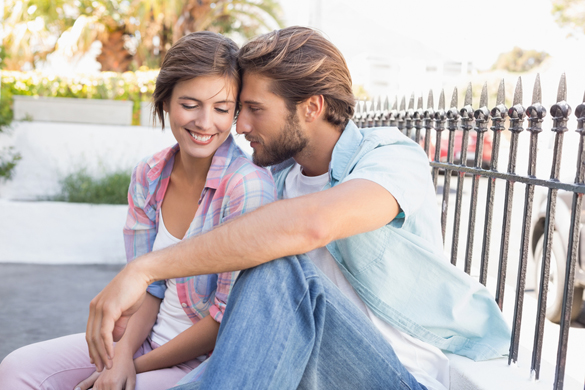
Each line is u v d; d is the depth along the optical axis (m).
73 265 5.75
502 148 7.14
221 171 1.70
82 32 11.59
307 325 1.33
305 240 1.32
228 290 1.58
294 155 1.76
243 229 1.33
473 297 1.79
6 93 6.90
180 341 1.61
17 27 11.61
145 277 1.37
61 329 3.72
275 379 1.27
